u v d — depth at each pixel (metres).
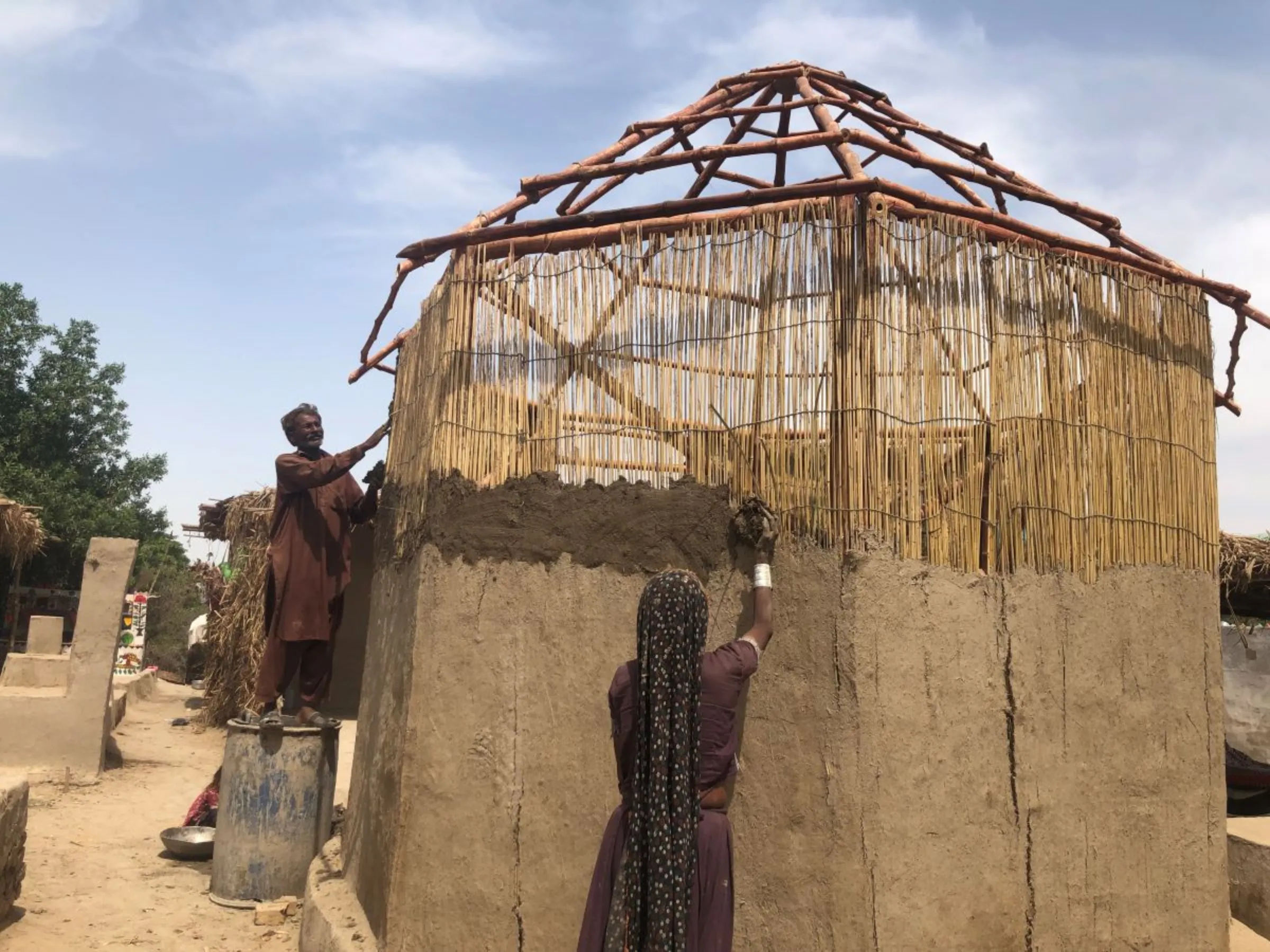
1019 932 3.72
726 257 3.89
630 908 2.71
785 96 5.50
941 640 3.69
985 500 3.88
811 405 3.70
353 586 11.82
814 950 3.45
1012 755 3.79
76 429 28.70
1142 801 4.09
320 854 5.48
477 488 4.14
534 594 4.02
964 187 5.50
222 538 13.91
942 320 3.83
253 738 5.56
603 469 4.00
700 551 3.82
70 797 8.41
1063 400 4.09
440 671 4.04
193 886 5.85
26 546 13.19
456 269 4.32
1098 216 4.72
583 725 3.89
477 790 3.94
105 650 9.45
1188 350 4.59
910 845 3.54
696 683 2.89
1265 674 14.05
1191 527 4.48
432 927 3.88
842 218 3.73
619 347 4.02
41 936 4.86
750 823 3.60
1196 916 4.18
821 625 3.59
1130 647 4.14
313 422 5.65
